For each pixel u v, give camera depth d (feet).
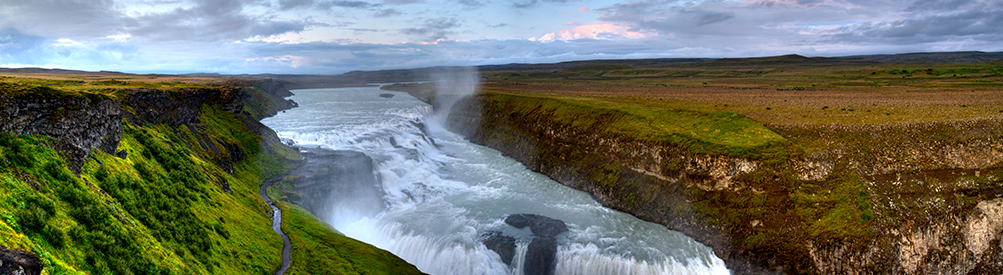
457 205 275.80
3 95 112.16
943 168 240.73
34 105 120.67
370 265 179.22
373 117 520.42
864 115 317.63
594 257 211.61
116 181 137.59
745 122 289.53
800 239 209.67
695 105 411.34
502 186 314.35
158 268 110.42
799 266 204.03
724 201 238.68
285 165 282.77
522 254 216.13
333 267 170.71
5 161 101.55
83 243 99.71
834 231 207.21
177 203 155.43
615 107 380.37
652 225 249.55
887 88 570.46
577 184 313.32
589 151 332.80
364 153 335.06
